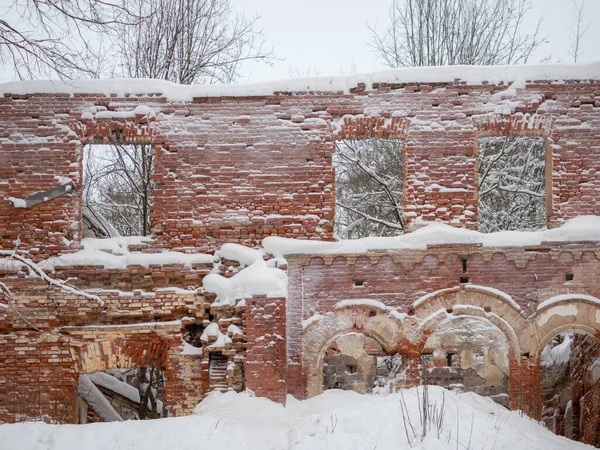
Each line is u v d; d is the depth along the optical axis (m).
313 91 15.23
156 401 20.98
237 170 15.11
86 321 14.86
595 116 15.14
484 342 14.48
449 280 14.61
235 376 14.15
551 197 15.08
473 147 15.05
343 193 25.67
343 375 14.51
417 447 10.12
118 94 15.23
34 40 11.20
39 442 10.86
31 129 15.14
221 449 10.72
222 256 14.82
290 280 14.62
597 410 15.45
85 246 14.95
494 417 11.99
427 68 15.23
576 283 14.58
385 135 15.20
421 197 15.01
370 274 14.62
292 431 11.80
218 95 15.22
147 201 22.28
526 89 15.17
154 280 14.85
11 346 14.62
